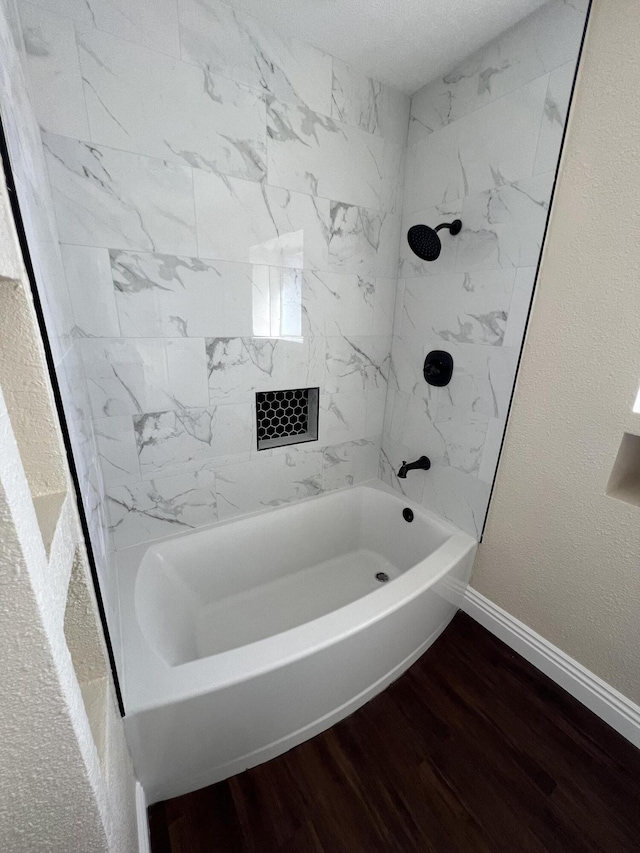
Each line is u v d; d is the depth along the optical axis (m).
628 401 1.02
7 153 0.38
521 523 1.36
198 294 1.29
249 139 1.24
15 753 0.36
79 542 0.55
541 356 1.21
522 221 1.20
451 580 1.42
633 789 1.02
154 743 0.86
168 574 1.41
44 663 0.34
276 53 1.21
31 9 0.87
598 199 1.00
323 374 1.70
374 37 1.22
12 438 0.32
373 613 1.12
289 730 1.06
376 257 1.68
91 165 1.03
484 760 1.08
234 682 0.89
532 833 0.93
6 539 0.29
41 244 0.58
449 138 1.41
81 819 0.42
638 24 0.88
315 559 1.88
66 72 0.94
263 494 1.70
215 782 1.01
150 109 1.07
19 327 0.42
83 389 1.01
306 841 0.90
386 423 1.98
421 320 1.67
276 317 1.49
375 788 1.01
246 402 1.52
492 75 1.22
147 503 1.40
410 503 1.84
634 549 1.06
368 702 1.25
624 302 0.99
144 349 1.25
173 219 1.18
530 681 1.32
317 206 1.45
